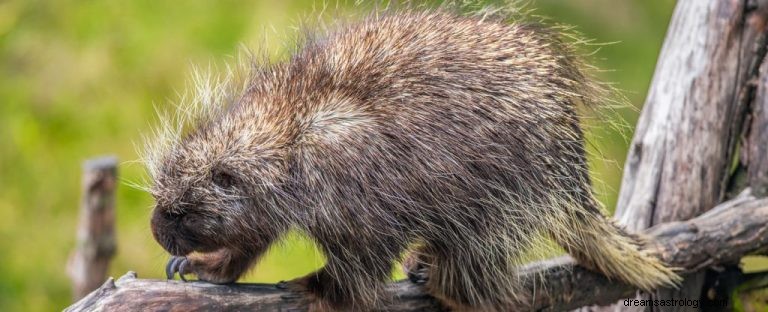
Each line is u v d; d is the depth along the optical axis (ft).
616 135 52.75
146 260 48.57
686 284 29.71
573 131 25.25
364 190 22.77
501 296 24.90
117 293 21.47
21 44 59.16
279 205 23.07
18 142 55.42
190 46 56.70
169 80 55.83
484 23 25.66
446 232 23.57
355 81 23.61
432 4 27.43
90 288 38.24
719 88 31.35
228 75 26.25
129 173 52.54
